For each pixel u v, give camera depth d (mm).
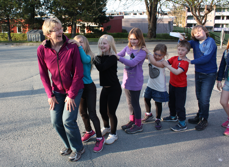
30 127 3268
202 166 2346
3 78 6309
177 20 46438
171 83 3256
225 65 3152
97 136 2691
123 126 3252
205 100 3168
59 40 2115
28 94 4840
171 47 13695
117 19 32312
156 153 2613
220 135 3047
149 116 3510
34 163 2414
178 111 3174
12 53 11852
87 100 2668
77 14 24734
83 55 2355
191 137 3004
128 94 3117
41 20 26641
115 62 2574
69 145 2590
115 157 2539
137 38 2783
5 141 2863
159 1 14570
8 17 25609
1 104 4215
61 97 2355
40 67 2268
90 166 2367
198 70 3219
